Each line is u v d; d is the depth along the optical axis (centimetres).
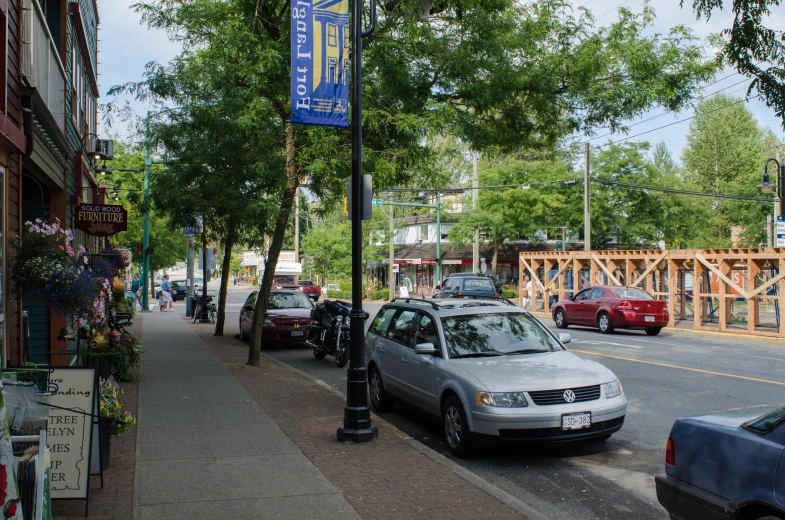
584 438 703
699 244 4847
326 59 843
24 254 738
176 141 1298
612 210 4188
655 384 1143
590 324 2209
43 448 369
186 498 541
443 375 769
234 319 2888
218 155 1260
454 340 823
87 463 501
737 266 2444
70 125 1270
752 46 578
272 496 551
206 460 652
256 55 1174
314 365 1491
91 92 1872
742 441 408
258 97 1239
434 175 1213
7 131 661
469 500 552
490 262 5150
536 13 1223
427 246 5441
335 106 848
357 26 769
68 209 1266
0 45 683
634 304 2069
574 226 4312
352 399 747
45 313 1038
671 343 1827
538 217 4378
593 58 1153
